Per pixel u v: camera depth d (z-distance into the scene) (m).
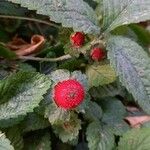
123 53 0.16
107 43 0.16
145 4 0.16
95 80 0.17
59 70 0.16
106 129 0.17
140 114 0.20
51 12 0.15
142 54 0.16
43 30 0.21
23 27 0.21
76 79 0.16
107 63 0.17
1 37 0.20
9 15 0.20
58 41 0.19
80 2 0.16
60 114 0.15
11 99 0.14
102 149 0.16
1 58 0.19
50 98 0.15
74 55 0.17
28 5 0.15
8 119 0.15
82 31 0.15
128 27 0.20
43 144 0.16
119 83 0.18
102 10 0.17
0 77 0.17
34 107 0.14
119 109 0.19
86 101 0.15
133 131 0.17
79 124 0.16
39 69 0.19
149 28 0.27
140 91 0.15
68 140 0.16
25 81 0.15
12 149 0.13
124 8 0.16
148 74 0.15
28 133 0.17
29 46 0.20
